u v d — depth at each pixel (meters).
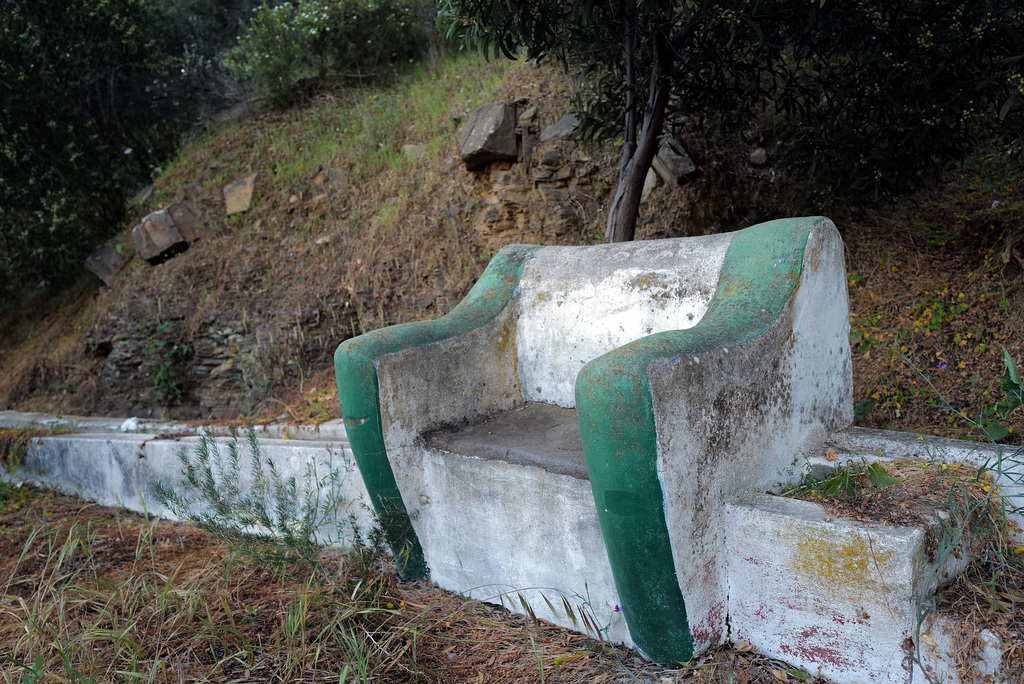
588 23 3.47
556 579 2.41
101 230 7.15
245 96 7.92
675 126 4.83
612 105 4.28
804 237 2.31
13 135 6.47
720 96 4.24
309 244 5.78
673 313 2.57
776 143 5.12
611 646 2.27
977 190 4.58
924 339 3.43
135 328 5.79
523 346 3.15
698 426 2.00
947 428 2.86
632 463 1.89
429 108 6.43
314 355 5.20
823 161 3.98
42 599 3.03
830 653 1.95
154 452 4.30
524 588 2.54
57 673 2.37
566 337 2.95
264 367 5.23
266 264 5.77
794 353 2.28
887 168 3.84
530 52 3.51
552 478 2.35
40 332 6.94
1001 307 3.38
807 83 4.05
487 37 3.36
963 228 4.11
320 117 7.04
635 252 2.78
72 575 3.19
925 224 4.41
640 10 3.44
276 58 7.42
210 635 2.50
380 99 7.01
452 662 2.33
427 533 2.88
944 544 1.86
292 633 2.43
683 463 1.96
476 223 5.26
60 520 4.30
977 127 4.57
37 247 6.74
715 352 2.03
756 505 2.08
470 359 3.01
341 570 3.04
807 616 1.98
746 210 5.08
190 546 3.71
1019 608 1.76
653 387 1.87
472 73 6.71
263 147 6.81
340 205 5.96
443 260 5.18
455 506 2.74
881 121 3.67
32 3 6.55
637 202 4.07
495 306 3.12
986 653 1.69
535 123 5.37
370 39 7.73
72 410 5.97
